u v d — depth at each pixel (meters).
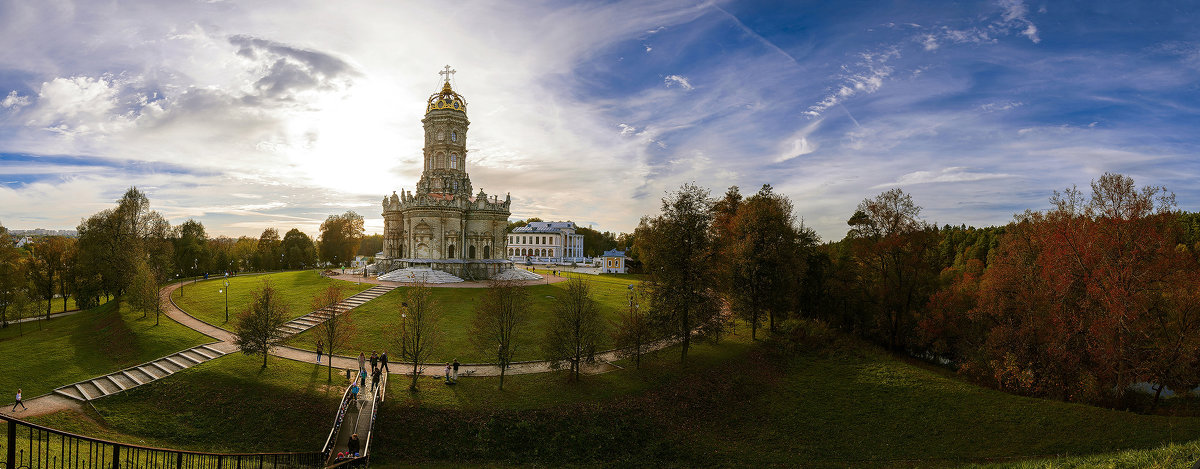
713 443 35.69
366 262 126.12
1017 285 45.41
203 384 38.50
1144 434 33.00
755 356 50.22
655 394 40.12
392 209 99.06
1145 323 38.16
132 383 39.50
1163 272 37.56
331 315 42.69
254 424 34.34
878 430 37.22
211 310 62.31
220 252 117.50
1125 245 37.78
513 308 43.78
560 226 175.00
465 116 99.81
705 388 42.09
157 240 90.81
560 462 32.72
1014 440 34.50
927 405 40.25
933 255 60.00
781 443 35.88
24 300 67.38
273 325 42.94
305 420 34.69
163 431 33.62
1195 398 42.53
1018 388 43.00
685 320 45.50
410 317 40.88
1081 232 40.06
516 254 171.62
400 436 33.31
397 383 39.47
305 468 28.55
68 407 35.69
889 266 59.50
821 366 49.16
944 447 34.53
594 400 38.28
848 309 63.03
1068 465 24.27
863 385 44.41
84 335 54.97
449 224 92.38
